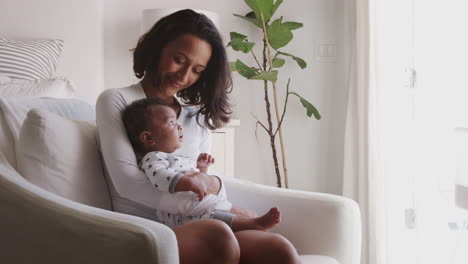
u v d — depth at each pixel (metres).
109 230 1.21
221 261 1.33
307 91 3.95
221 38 1.83
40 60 3.07
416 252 3.06
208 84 1.89
